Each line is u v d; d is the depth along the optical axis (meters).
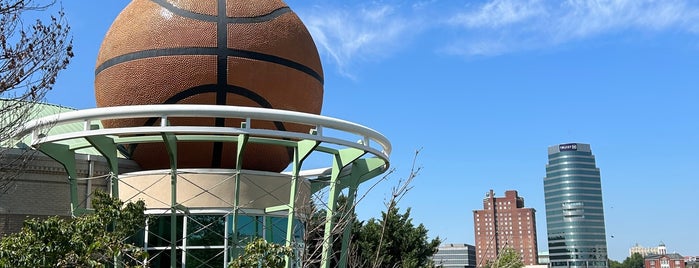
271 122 24.19
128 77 23.72
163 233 23.75
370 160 27.22
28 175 26.19
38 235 14.02
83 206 26.59
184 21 23.56
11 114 20.19
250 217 24.12
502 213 146.50
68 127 30.20
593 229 199.00
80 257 14.16
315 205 20.72
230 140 23.17
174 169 22.78
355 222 38.28
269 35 24.17
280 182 24.97
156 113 21.61
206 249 23.44
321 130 23.00
